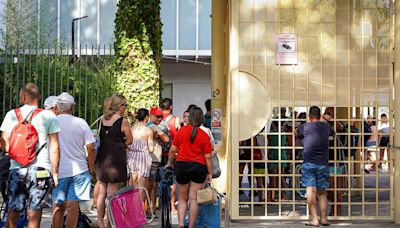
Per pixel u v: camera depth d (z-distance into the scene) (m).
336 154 12.12
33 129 8.37
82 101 16.39
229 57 12.55
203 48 34.56
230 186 12.17
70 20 32.94
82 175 9.21
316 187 11.43
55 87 14.95
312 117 11.44
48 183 8.47
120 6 14.50
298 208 13.53
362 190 12.14
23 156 8.29
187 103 37.25
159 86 14.75
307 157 11.39
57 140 8.59
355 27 12.09
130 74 14.29
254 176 12.50
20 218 9.35
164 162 12.61
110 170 9.97
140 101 14.26
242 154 12.97
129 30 14.35
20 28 24.75
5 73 14.47
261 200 13.39
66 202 9.32
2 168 8.86
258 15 12.09
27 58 15.68
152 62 14.45
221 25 14.08
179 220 9.98
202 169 9.90
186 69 37.28
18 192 8.33
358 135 12.23
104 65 15.34
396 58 11.83
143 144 11.55
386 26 12.09
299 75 12.07
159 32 14.74
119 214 8.68
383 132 12.80
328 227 11.36
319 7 12.09
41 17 26.62
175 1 34.41
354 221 12.00
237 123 11.98
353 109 12.47
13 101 15.27
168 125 13.33
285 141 12.61
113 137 10.02
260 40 12.08
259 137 12.58
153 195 12.27
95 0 33.03
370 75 12.07
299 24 12.09
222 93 13.89
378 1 12.07
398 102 11.77
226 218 9.87
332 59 12.06
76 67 16.67
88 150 9.28
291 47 12.06
